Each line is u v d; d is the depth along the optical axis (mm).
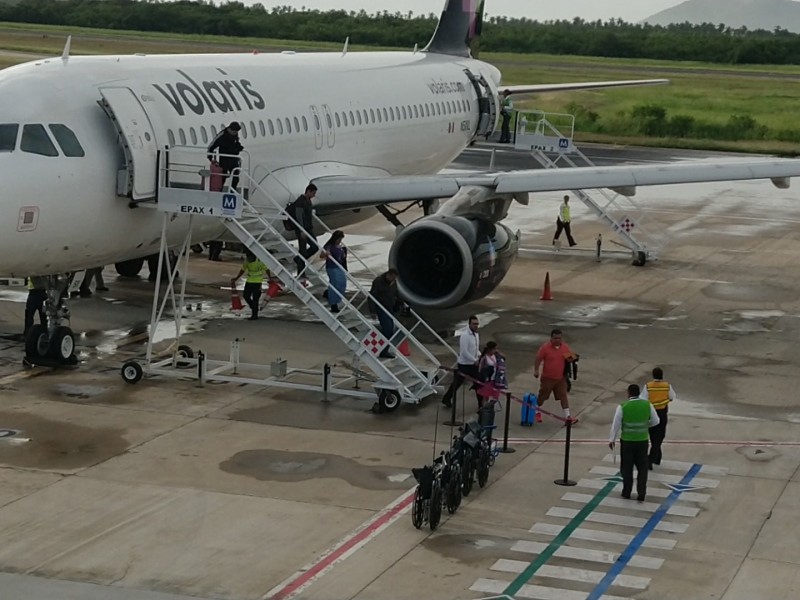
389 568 15484
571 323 30203
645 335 29172
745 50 156500
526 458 20156
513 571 15492
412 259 27578
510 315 30875
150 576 15039
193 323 28938
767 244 42469
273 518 17094
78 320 28703
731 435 21641
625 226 38312
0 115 21984
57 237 22344
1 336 27109
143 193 23578
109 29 169000
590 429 21875
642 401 18062
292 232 28469
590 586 15086
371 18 161250
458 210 28000
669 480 19156
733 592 14992
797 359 27297
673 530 17031
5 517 16812
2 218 21188
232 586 14828
